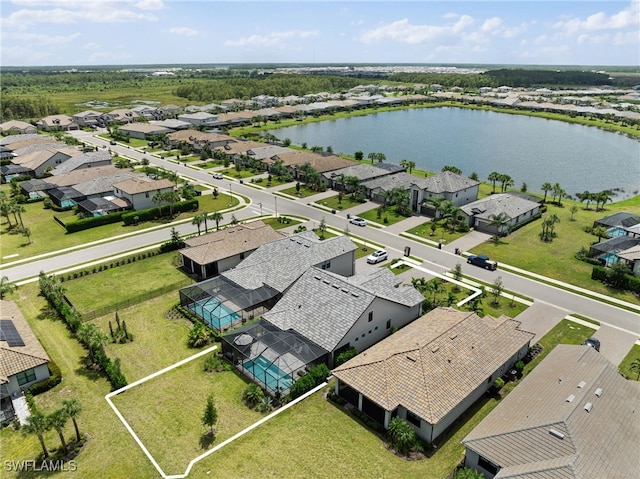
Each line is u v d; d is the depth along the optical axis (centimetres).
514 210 8344
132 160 13538
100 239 7838
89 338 4450
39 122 18988
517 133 18638
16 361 4131
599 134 18488
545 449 2998
